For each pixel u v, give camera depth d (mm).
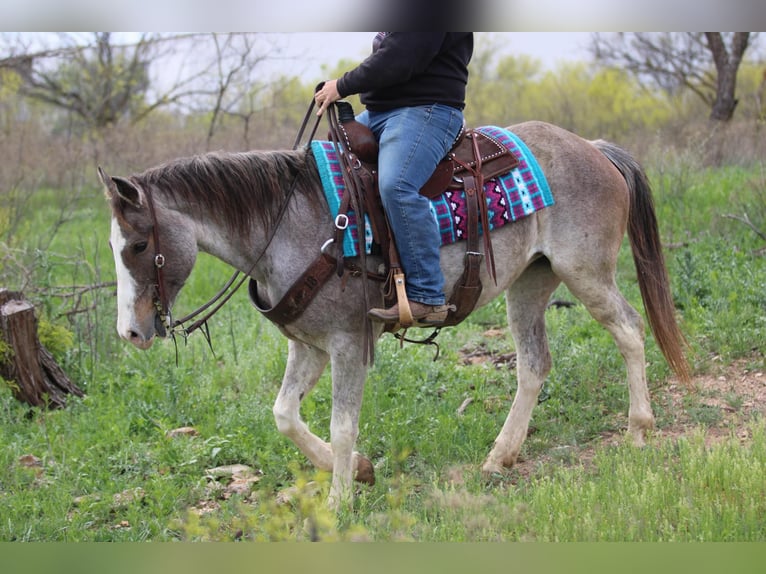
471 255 4355
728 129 13227
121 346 7055
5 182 12094
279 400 4480
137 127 15656
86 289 7453
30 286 7508
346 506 4066
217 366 6703
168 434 5375
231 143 14055
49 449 5148
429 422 5309
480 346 6895
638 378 4895
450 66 4301
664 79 19359
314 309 4156
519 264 4621
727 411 5285
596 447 4895
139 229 3896
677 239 8625
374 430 5262
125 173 13438
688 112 18594
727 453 4195
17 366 5984
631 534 3543
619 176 4945
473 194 4363
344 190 4176
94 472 4957
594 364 5957
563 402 5652
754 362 5883
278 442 5207
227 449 5180
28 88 18016
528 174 4543
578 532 3609
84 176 13742
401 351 6379
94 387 6316
